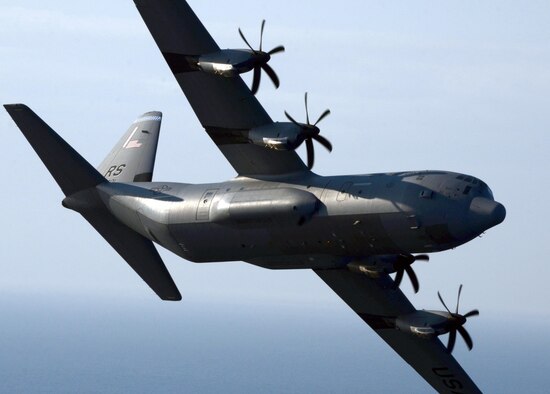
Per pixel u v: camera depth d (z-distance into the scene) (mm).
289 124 101250
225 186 108312
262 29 98750
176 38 99938
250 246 105875
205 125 105812
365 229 99250
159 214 110750
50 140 112562
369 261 108000
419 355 124625
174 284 119000
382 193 98500
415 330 115938
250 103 101375
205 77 101188
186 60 100688
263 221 103062
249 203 103312
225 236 106562
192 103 104312
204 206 107375
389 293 116250
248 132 103375
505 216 96625
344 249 102125
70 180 116875
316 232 101625
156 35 100562
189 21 98312
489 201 96500
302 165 105250
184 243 109812
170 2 97312
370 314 121125
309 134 101000
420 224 96750
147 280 119750
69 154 114062
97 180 116375
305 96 101062
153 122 125375
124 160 123125
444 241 97375
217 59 98438
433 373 126188
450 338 115438
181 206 109188
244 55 98000
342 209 99688
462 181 97625
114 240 118812
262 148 104750
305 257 105562
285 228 102562
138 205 113062
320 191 101938
